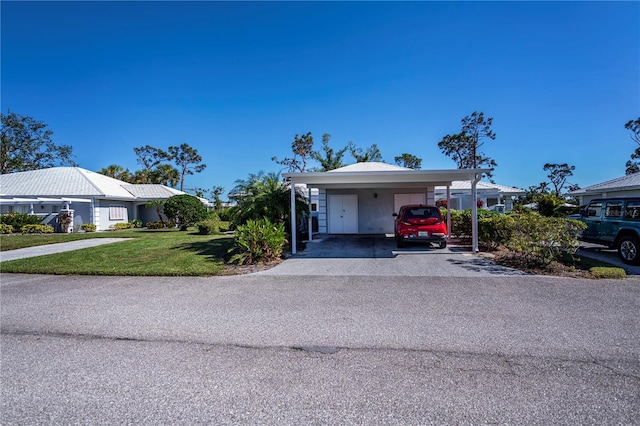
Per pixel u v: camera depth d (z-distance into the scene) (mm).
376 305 5141
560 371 3012
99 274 7750
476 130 40031
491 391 2689
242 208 12523
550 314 4582
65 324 4457
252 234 8977
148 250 11461
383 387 2777
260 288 6363
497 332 3965
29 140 36188
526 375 2947
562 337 3787
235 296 5812
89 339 3938
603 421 2293
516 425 2256
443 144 41875
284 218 12680
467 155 41062
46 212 22125
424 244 12625
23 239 15625
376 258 9695
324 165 43938
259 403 2562
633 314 4551
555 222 7855
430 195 17109
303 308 5059
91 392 2748
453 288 6105
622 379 2859
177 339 3912
